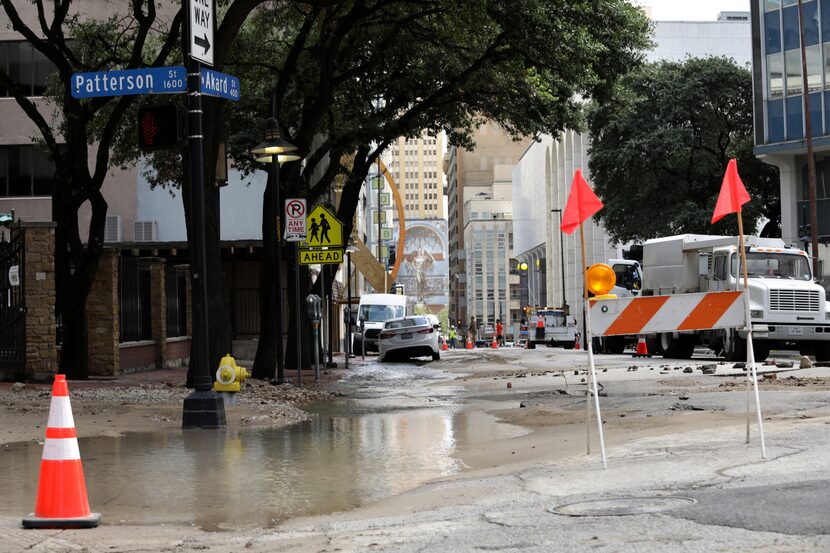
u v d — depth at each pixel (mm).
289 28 41438
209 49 17562
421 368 41281
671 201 69438
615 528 7168
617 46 35312
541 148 166875
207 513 9367
